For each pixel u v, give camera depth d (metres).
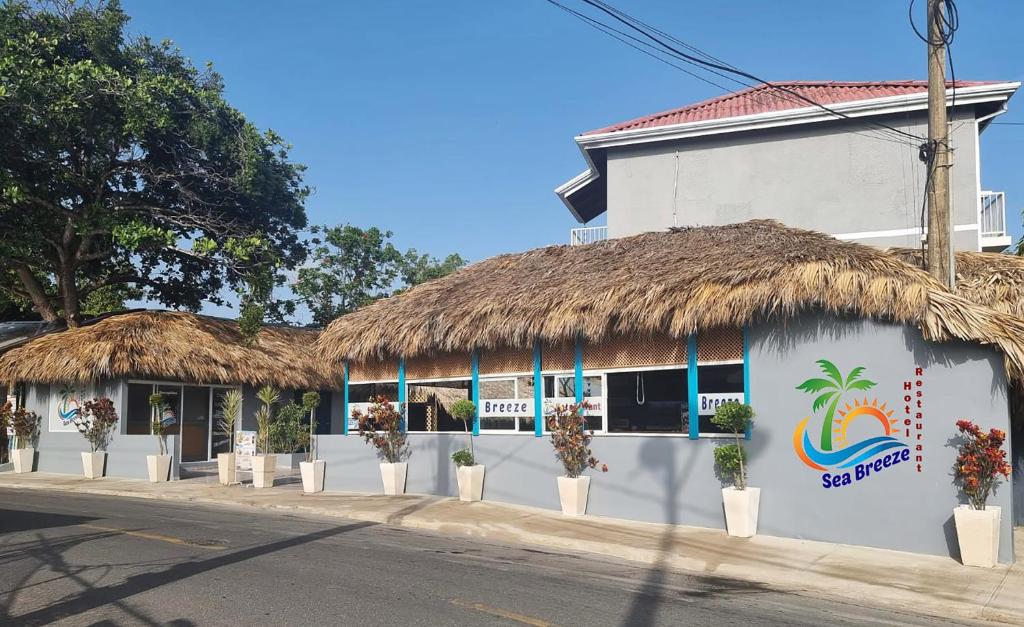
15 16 21.30
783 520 10.88
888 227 18.98
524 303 13.36
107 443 20.28
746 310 10.71
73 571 8.53
